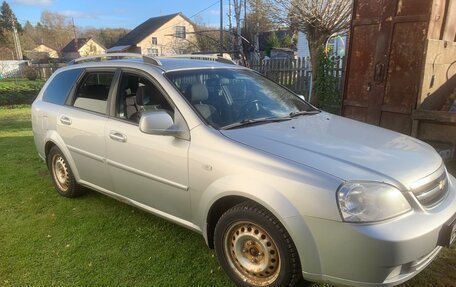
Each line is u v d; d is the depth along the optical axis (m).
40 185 5.35
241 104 3.58
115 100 3.88
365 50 6.18
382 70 5.81
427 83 5.35
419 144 3.19
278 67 12.82
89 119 4.07
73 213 4.37
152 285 3.02
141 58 4.14
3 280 3.14
